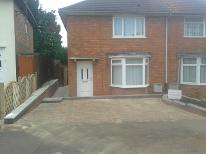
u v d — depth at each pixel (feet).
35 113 49.98
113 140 34.32
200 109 50.26
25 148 31.17
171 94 63.31
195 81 85.10
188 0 85.97
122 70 81.05
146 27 82.33
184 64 84.84
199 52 84.79
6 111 45.06
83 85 81.46
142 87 81.82
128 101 64.85
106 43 81.10
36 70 76.84
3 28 71.46
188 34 84.69
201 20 85.05
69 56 80.59
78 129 39.06
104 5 80.79
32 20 104.27
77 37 80.43
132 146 32.30
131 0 82.94
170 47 83.61
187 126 41.75
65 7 79.61
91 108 55.57
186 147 32.22
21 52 82.07
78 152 30.09
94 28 80.69
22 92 54.49
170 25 83.46
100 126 40.88
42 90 68.08
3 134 36.24
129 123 42.98
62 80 140.26
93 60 80.59
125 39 81.61
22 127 39.63
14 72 71.87
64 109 54.34
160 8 82.53
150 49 82.69
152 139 34.99
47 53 139.44
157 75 83.20
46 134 36.47
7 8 71.20
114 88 81.30
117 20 81.41
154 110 53.93
